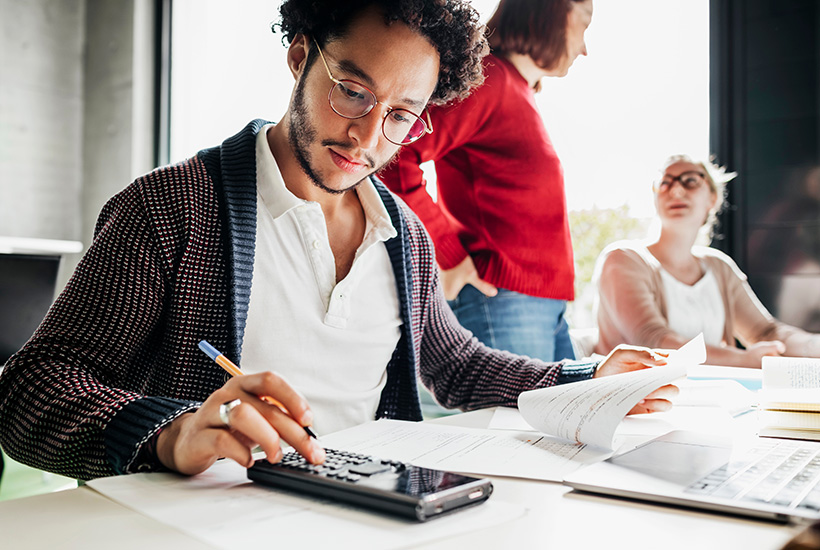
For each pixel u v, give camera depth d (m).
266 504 0.49
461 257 1.84
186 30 2.72
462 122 1.80
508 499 0.51
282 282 0.88
